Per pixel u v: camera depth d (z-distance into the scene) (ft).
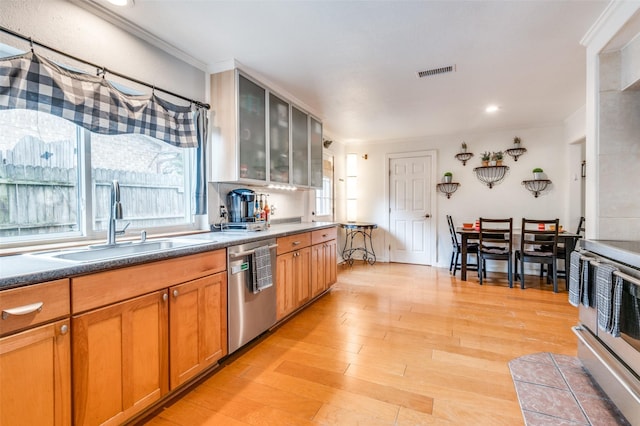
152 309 4.99
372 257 18.95
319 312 10.00
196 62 8.29
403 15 6.35
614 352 5.12
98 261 4.24
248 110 8.83
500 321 9.18
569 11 6.18
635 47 6.05
